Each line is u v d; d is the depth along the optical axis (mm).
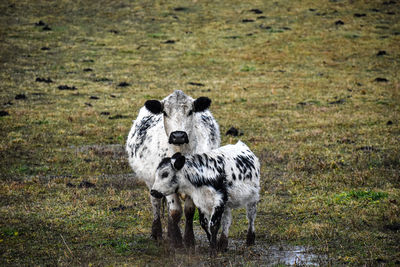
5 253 29547
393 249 28969
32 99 87000
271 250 29844
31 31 140250
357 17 157250
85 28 147500
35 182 46406
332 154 54875
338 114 77562
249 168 29500
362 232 31984
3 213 37500
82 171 51031
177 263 27297
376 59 119375
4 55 117438
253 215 30531
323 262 27219
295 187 43250
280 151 56750
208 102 28219
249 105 85125
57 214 37406
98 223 35562
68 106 83438
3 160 54125
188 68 114375
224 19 159000
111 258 28781
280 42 135375
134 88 97188
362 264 26844
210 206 27031
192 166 26922
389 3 170375
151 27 151125
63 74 106188
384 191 40438
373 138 62688
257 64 117625
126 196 42062
